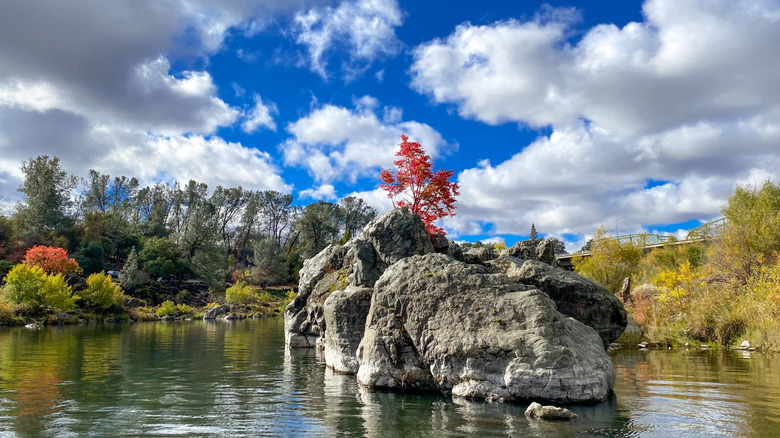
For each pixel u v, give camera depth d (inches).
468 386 426.0
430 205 995.9
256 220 4672.7
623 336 965.8
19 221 2886.3
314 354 819.4
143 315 2089.1
